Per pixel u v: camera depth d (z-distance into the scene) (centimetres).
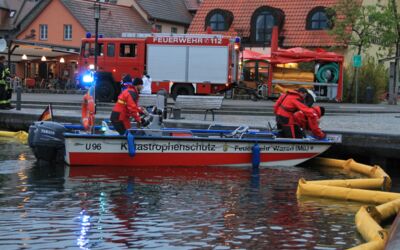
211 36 5606
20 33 9994
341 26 7106
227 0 9038
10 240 1588
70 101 5266
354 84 6881
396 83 7044
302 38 8212
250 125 3338
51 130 2714
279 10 8419
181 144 2733
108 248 1540
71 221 1777
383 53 8225
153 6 10469
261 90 6444
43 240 1594
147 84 5019
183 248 1550
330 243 1617
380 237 1523
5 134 3759
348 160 2862
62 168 2638
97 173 2541
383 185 2392
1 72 4228
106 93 5581
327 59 5844
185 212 1912
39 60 8400
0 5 10725
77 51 7938
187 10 11250
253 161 2792
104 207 1955
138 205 1992
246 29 8644
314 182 2283
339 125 3650
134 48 5650
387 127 3497
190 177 2517
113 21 9838
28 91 7812
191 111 4675
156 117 2844
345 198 2141
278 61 5884
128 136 2653
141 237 1636
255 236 1667
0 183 2308
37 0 10756
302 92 2898
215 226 1758
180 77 5650
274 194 2222
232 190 2277
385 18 6950
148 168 2692
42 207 1936
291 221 1834
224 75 5609
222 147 2772
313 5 8406
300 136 2903
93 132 2742
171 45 5638
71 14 9544
